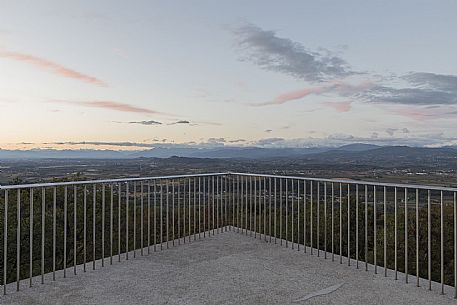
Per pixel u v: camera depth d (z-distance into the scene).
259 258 4.60
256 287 3.54
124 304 3.11
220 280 3.75
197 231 5.82
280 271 4.06
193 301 3.19
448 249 8.23
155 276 3.87
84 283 3.64
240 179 6.19
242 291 3.43
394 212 3.76
